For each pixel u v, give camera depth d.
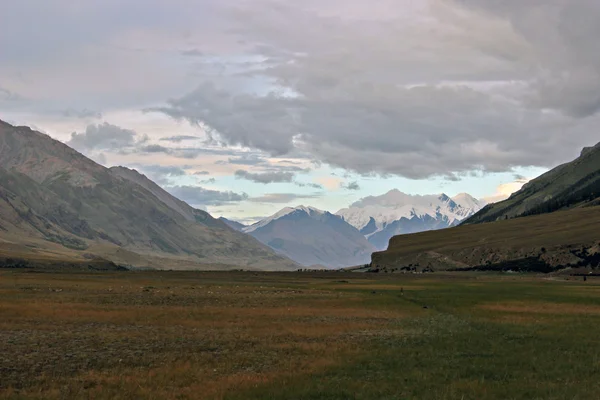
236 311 75.06
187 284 148.75
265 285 149.12
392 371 39.03
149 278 187.00
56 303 78.19
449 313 79.00
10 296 88.19
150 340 50.16
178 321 63.28
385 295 110.56
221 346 48.06
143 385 34.06
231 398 31.09
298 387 33.69
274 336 54.25
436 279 193.88
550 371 39.28
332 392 32.41
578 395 32.00
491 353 46.44
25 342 47.16
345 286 145.62
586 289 128.88
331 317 71.50
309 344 49.50
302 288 134.88
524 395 32.19
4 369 37.56
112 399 30.77
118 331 55.12
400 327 63.09
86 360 41.06
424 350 47.53
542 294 112.31
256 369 39.31
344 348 47.78
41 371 37.47
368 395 31.91
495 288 134.12
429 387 34.03
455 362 42.38
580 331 60.19
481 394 32.22
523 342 52.41
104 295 96.38
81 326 57.69
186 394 32.00
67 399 30.69
